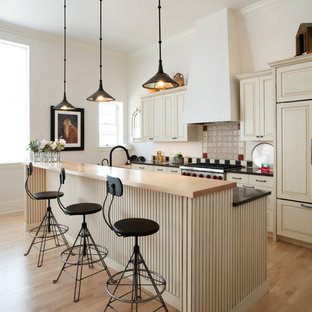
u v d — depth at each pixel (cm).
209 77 414
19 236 357
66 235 342
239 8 396
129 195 240
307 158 304
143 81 586
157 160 548
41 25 452
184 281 172
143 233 173
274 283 239
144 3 380
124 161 627
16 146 480
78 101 541
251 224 214
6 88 468
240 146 425
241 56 413
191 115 436
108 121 615
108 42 532
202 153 480
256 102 369
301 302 211
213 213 180
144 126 548
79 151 546
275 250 308
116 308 203
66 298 216
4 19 429
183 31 481
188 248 169
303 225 309
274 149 331
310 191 303
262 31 390
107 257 273
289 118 317
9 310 200
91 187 292
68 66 525
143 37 507
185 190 163
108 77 591
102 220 278
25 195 379
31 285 235
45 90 494
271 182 339
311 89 298
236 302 200
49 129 501
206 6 389
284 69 319
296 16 357
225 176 386
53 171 374
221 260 187
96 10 401
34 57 479
